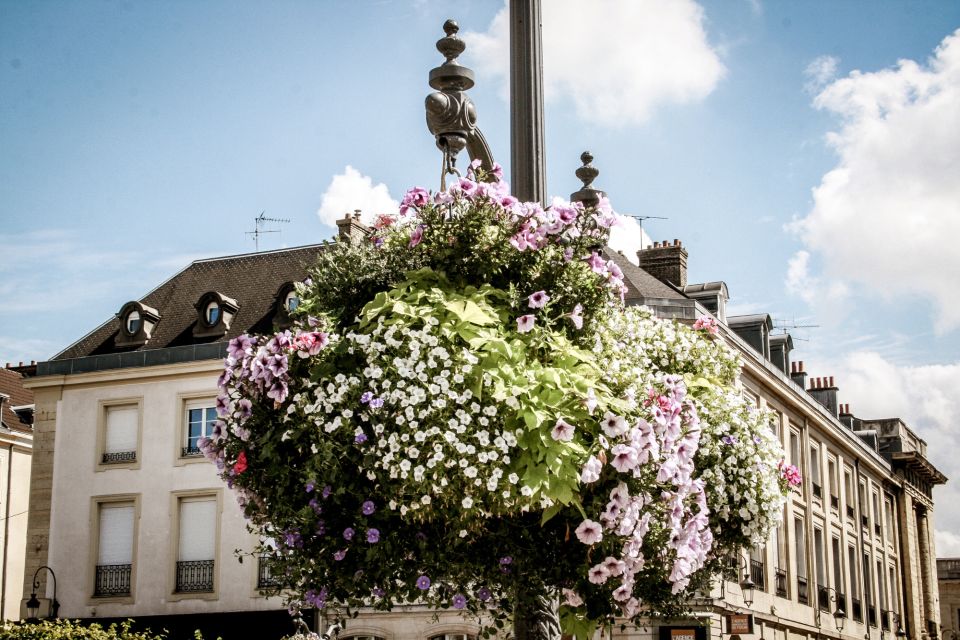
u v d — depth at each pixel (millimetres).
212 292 30578
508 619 6000
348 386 5273
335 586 5664
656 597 6289
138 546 28656
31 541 29734
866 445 42781
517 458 5113
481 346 5285
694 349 7188
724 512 6855
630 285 28172
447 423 5094
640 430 5281
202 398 29000
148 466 29031
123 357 29750
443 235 5777
